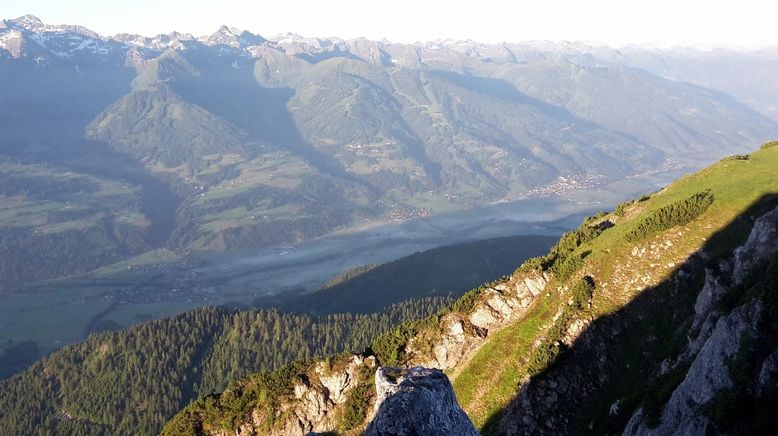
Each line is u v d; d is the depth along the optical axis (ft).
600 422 256.32
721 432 158.71
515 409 278.87
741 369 165.99
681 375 212.23
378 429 153.28
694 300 278.87
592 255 330.13
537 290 336.90
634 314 288.71
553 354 284.41
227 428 329.93
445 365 334.65
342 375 330.34
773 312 171.73
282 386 335.26
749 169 358.23
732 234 294.05
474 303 349.82
